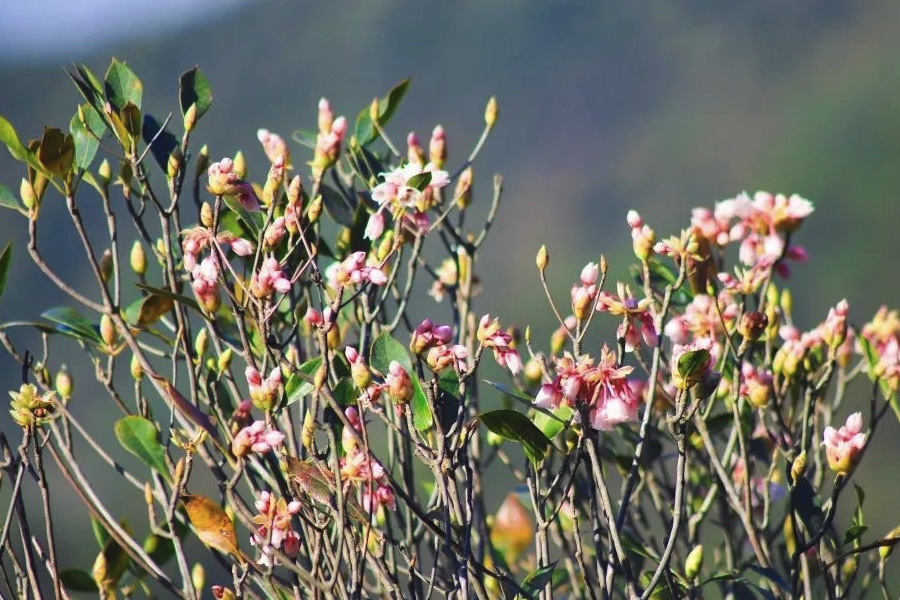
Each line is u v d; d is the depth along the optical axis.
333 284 4.68
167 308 4.68
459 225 5.64
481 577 4.20
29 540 4.26
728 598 4.94
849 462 4.26
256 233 4.81
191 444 4.01
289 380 4.43
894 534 4.71
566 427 4.16
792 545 4.97
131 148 4.44
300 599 4.10
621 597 5.30
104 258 4.84
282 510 3.97
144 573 4.91
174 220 4.50
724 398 5.21
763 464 5.68
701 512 4.99
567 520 5.64
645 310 4.22
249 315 4.33
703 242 4.93
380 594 4.43
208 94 4.91
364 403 3.96
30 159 4.25
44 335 4.74
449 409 4.49
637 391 4.86
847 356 5.48
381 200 4.24
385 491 4.20
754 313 4.43
